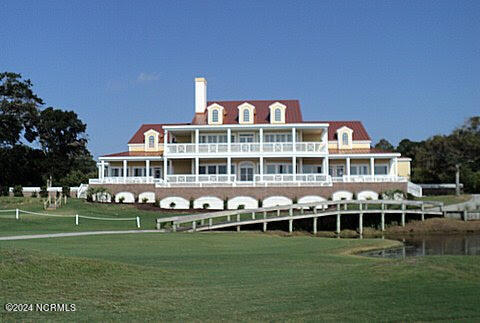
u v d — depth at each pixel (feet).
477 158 193.77
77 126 272.72
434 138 202.90
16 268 48.62
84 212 144.97
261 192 162.71
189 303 41.96
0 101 242.58
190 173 186.91
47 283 46.52
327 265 64.54
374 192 166.20
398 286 46.96
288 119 185.98
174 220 114.11
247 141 181.47
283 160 178.60
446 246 107.76
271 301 42.42
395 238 125.59
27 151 259.60
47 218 131.13
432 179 224.74
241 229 132.87
